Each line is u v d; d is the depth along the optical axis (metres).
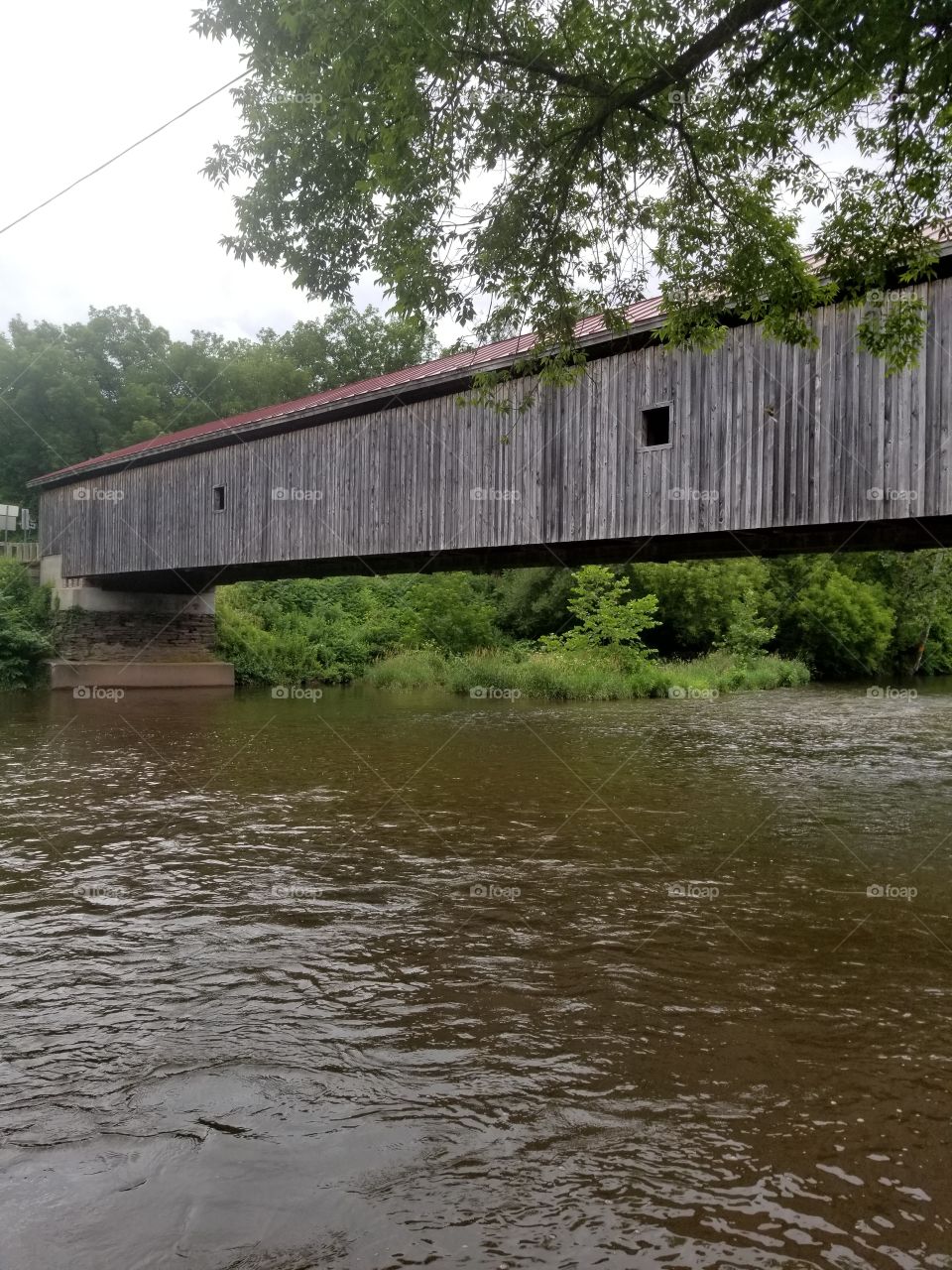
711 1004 4.45
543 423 13.07
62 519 24.56
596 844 7.66
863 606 37.81
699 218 7.46
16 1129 3.30
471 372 13.38
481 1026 4.20
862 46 5.68
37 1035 4.09
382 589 36.19
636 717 18.42
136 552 21.61
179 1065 3.80
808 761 12.48
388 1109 3.44
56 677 23.77
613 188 7.18
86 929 5.54
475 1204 2.86
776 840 7.83
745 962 5.01
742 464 10.91
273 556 17.67
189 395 46.94
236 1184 2.96
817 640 37.59
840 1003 4.45
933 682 36.41
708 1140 3.24
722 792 10.06
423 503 14.72
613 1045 4.00
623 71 6.44
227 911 5.88
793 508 10.43
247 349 49.69
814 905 6.04
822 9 5.48
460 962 5.00
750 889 6.40
